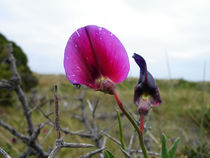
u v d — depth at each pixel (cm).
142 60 7
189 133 22
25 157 16
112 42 7
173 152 9
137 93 8
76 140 20
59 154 17
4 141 20
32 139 15
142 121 8
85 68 7
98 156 15
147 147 18
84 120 23
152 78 8
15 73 17
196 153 17
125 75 7
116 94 7
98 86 7
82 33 7
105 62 7
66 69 7
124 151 8
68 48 7
